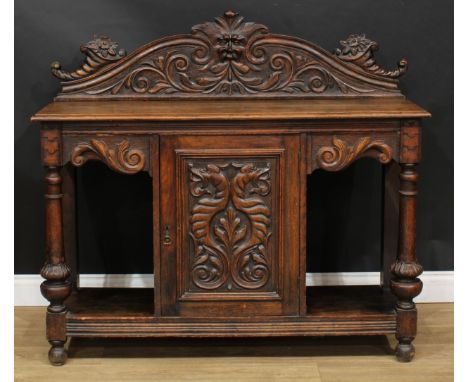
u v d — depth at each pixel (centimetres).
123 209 386
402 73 354
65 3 372
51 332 331
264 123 319
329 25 375
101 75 353
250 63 351
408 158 321
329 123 319
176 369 330
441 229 391
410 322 332
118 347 350
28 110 379
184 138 320
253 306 330
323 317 331
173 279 329
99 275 391
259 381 320
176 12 373
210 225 326
